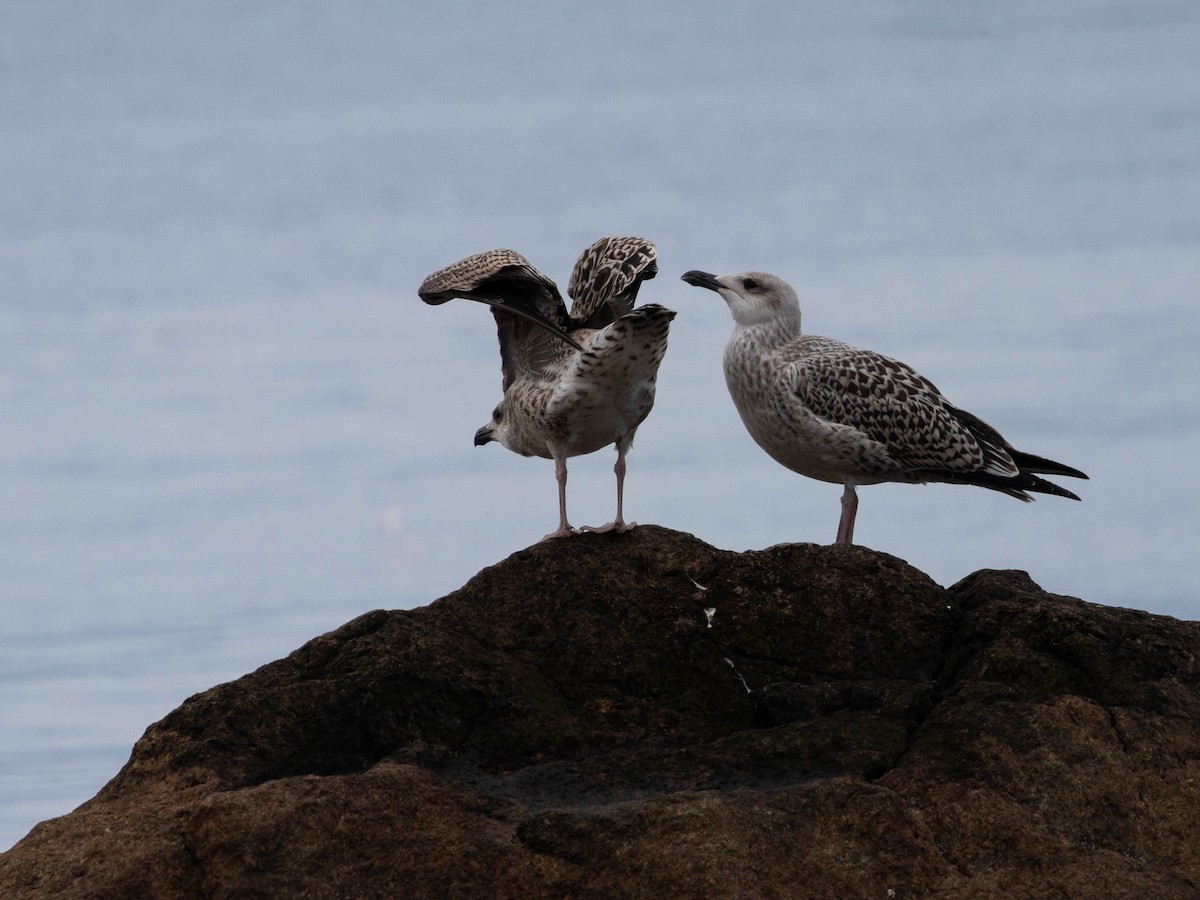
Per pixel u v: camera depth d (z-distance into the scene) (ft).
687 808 40.19
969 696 44.42
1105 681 45.19
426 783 41.52
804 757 43.14
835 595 48.21
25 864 41.14
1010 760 42.45
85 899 39.63
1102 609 47.60
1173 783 42.70
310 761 44.42
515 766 44.52
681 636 47.80
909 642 47.42
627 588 48.98
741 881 39.11
